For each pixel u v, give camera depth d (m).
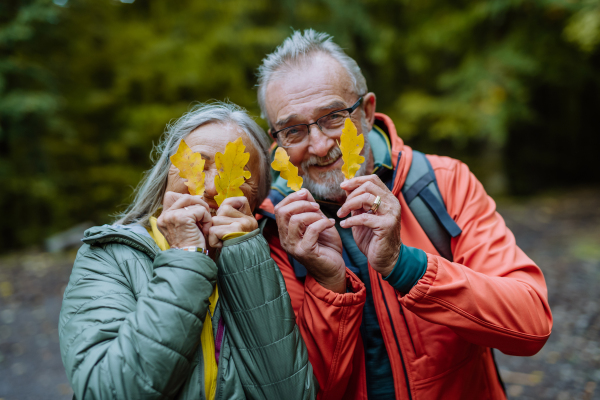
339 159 1.16
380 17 8.48
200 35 7.79
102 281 0.88
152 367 0.75
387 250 0.92
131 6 8.10
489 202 1.20
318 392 1.00
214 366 0.87
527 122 9.14
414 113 8.14
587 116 10.09
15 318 3.97
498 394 1.19
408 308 0.96
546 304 1.03
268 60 1.22
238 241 0.88
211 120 1.04
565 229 6.00
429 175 1.18
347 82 1.16
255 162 1.09
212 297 0.94
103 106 7.62
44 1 6.27
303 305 1.03
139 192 1.12
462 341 1.07
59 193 7.14
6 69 6.14
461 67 7.80
